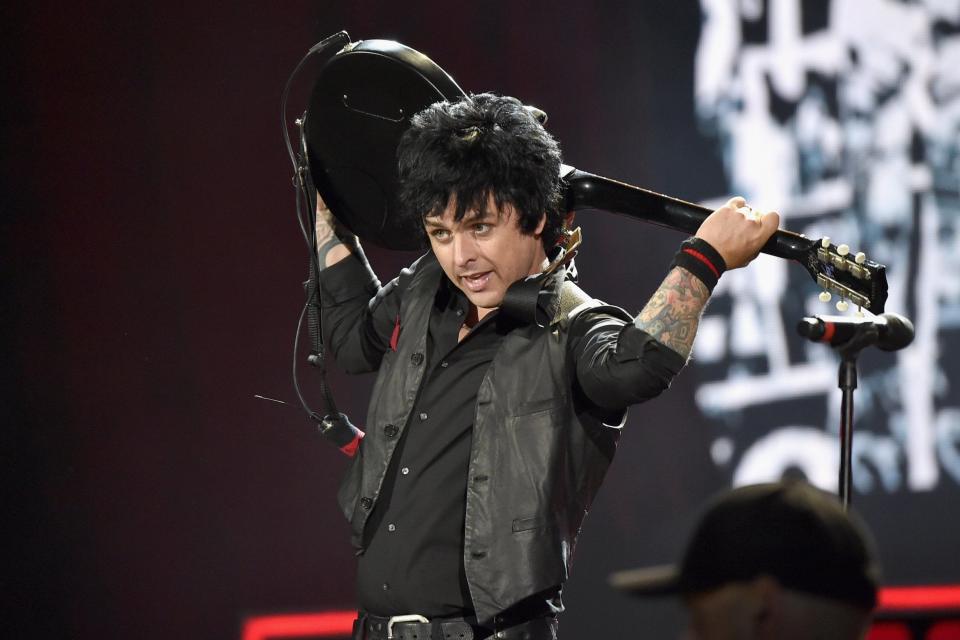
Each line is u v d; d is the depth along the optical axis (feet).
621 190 17.95
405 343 18.02
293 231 46.42
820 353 47.29
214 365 46.09
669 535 47.55
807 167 47.70
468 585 16.30
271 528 46.14
